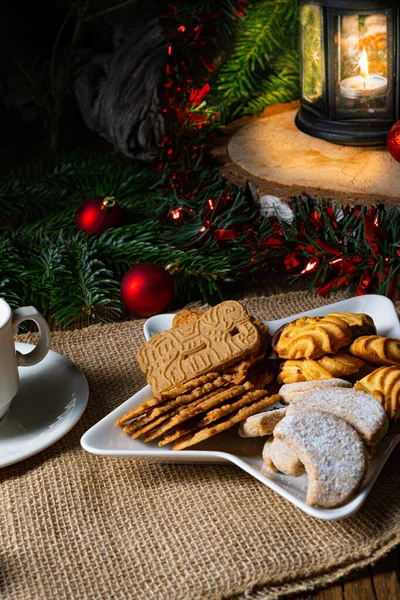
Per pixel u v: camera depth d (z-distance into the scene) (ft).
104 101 4.05
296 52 3.91
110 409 2.90
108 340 3.14
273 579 2.46
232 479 2.68
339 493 2.46
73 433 2.83
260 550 2.52
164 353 2.80
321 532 2.55
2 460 2.66
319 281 3.36
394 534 2.52
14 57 4.07
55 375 2.89
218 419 2.66
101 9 4.11
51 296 3.32
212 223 3.43
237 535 2.55
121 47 4.07
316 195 3.34
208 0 3.67
